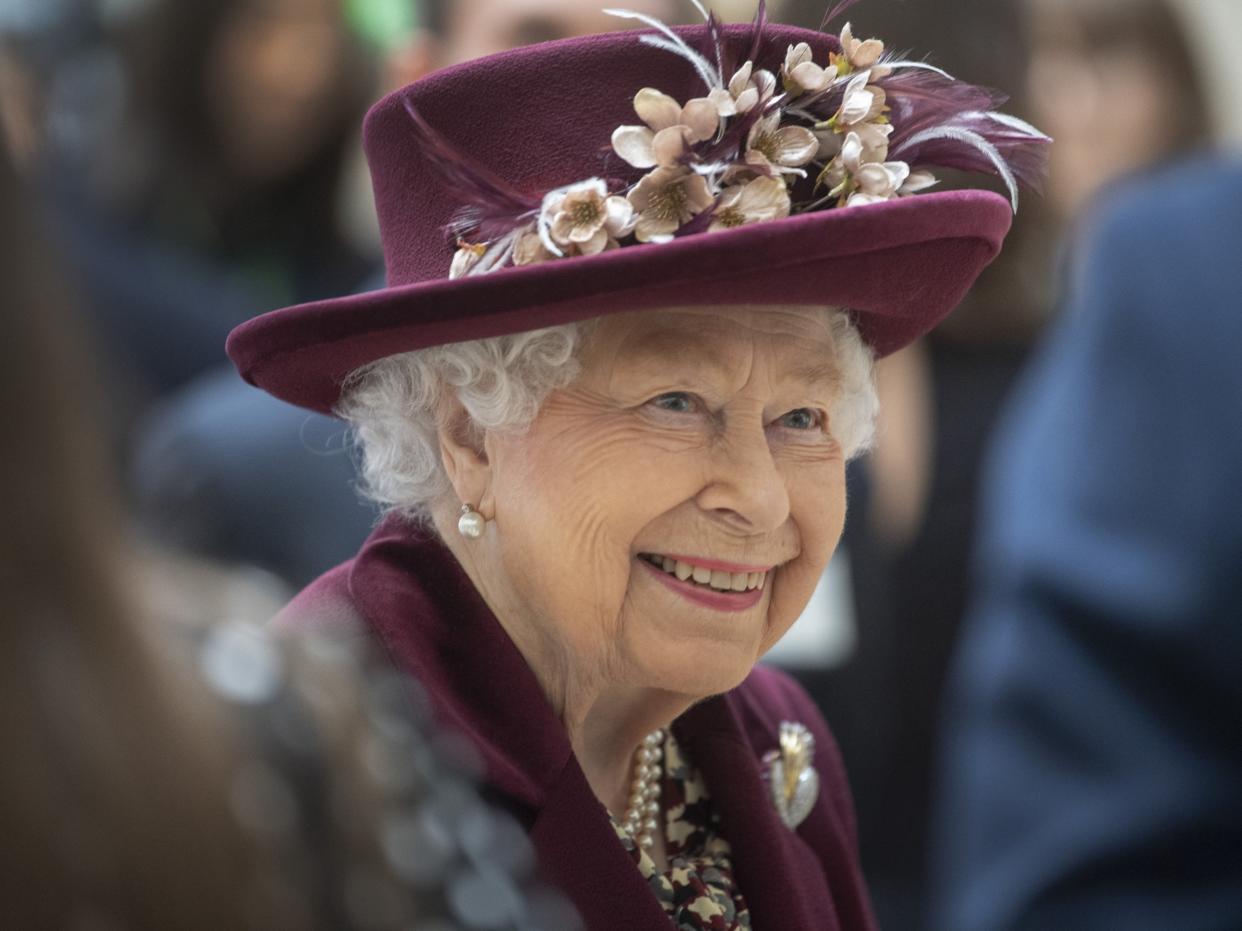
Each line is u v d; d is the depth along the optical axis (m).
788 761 6.12
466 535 5.36
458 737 5.11
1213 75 12.91
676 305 4.91
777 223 4.77
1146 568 5.89
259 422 8.24
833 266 4.96
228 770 3.02
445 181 5.04
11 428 2.81
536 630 5.40
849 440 5.71
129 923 2.87
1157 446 6.01
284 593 7.80
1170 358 6.07
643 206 4.99
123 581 2.91
